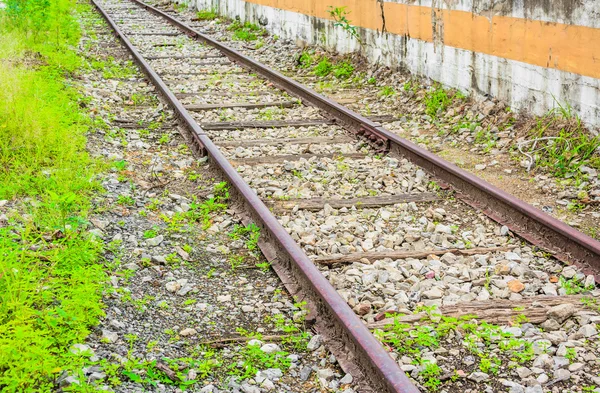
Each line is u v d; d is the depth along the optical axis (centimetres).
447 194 682
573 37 814
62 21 1659
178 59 1459
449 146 878
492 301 475
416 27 1155
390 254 548
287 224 610
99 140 834
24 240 518
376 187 707
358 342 389
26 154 716
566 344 423
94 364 391
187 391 382
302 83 1269
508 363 409
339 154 817
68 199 538
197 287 501
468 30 1016
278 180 730
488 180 749
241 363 408
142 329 442
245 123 948
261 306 474
